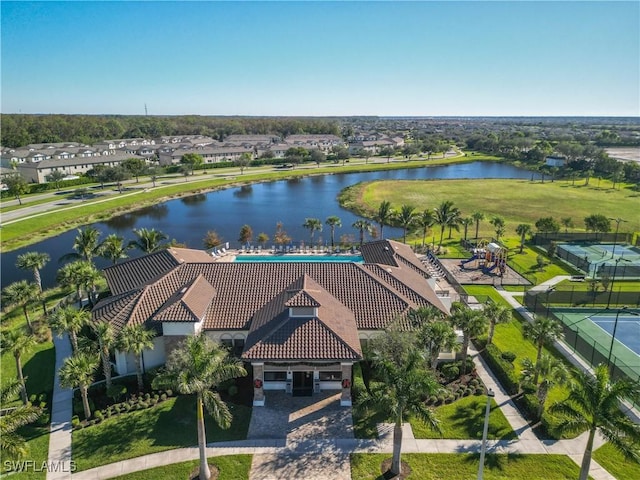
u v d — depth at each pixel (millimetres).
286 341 36156
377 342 36500
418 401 27453
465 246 82812
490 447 31828
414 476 29266
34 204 119188
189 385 26234
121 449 31859
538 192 141500
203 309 41906
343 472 29625
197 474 29484
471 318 39406
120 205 121938
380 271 49094
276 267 48125
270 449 31719
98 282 63500
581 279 66938
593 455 31094
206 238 86812
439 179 168375
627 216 110312
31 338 36969
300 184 164375
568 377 31703
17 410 26547
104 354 37188
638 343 47719
